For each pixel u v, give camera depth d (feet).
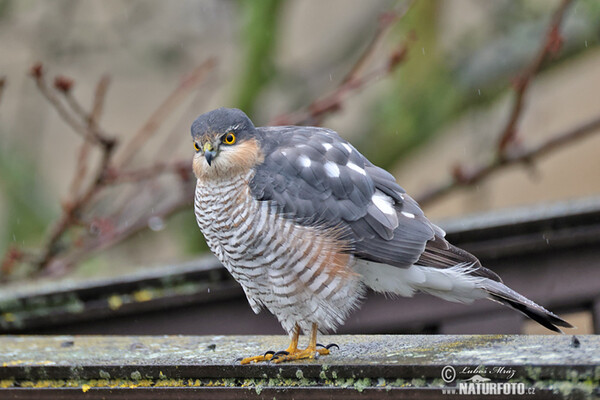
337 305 23.43
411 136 50.83
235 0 51.70
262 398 19.34
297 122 37.09
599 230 27.17
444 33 51.62
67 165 59.06
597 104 68.49
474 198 60.34
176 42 52.54
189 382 19.94
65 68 54.80
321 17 62.85
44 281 35.40
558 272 27.35
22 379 20.75
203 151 24.27
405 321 26.78
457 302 25.32
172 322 27.99
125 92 60.64
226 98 51.93
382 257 23.30
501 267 27.55
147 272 28.91
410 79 50.16
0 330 28.12
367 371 18.38
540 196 68.90
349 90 37.47
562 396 16.74
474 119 52.47
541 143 41.29
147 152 59.88
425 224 23.71
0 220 51.98
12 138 51.47
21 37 50.11
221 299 27.99
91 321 28.12
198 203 24.64
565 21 48.83
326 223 23.32
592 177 68.90
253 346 22.40
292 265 23.26
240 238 23.77
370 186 23.93
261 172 23.75
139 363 20.16
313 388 18.92
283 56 55.72
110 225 39.47
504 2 51.21
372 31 53.42
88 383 20.44
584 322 40.91
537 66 38.14
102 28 51.57
